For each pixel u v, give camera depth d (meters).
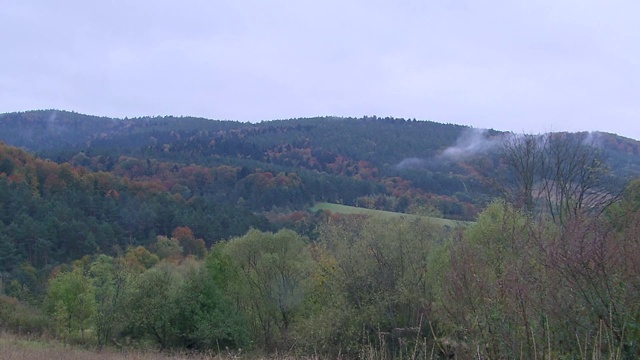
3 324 33.50
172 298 29.55
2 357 18.09
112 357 21.11
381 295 22.75
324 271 26.86
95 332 32.56
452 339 8.15
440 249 20.66
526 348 6.75
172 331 29.61
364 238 24.38
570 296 6.92
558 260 7.07
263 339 31.91
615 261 6.81
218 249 33.56
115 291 30.31
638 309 6.55
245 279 32.44
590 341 6.62
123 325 29.41
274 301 30.97
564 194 22.11
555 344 6.88
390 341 18.30
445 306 8.78
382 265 23.70
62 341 29.77
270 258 31.17
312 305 29.34
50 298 33.97
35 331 33.00
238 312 30.73
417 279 22.72
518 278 7.17
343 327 23.28
